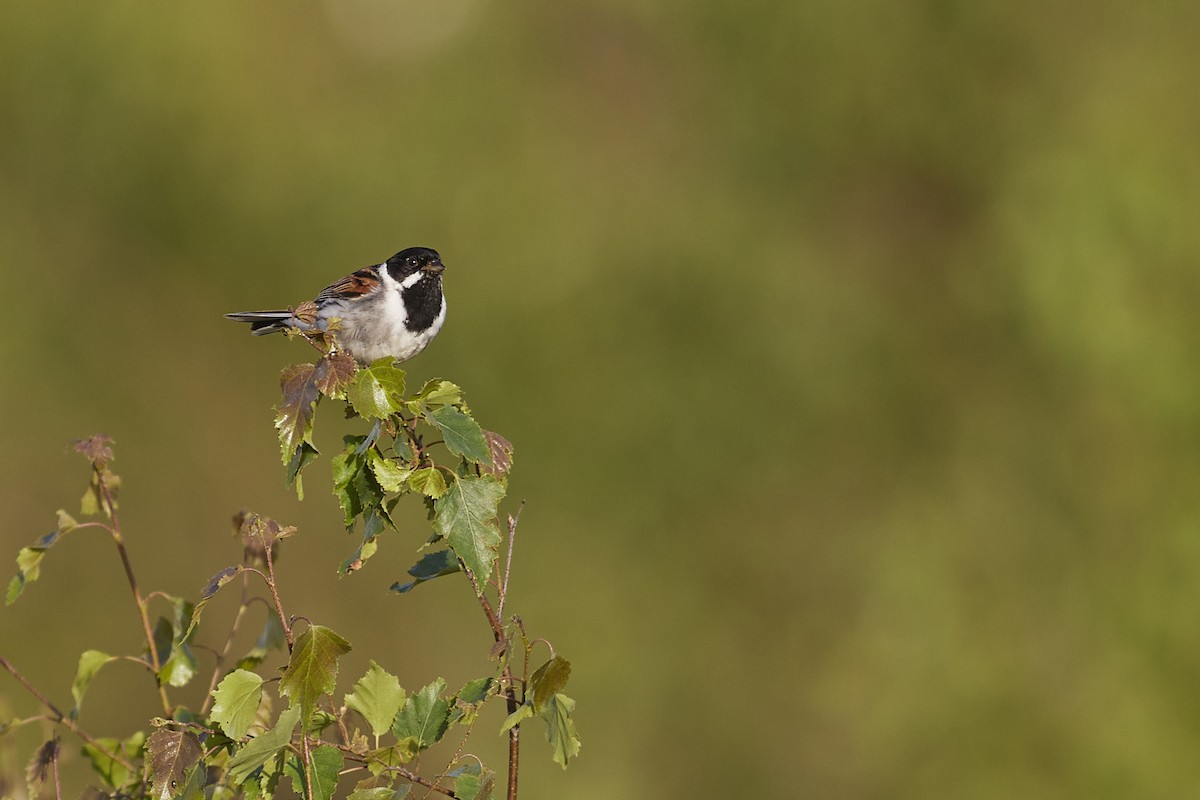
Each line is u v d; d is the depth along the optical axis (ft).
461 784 13.23
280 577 49.03
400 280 24.32
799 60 58.80
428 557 14.87
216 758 14.76
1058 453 50.96
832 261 56.80
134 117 53.72
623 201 55.93
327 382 14.08
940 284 56.08
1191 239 50.19
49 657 46.83
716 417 51.93
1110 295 49.78
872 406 53.31
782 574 51.31
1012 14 57.11
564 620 49.42
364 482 14.19
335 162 53.83
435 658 49.37
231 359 54.08
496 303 52.70
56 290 53.16
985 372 53.72
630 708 48.80
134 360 53.52
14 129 53.78
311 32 55.06
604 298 53.11
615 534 50.78
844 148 58.39
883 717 48.42
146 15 53.31
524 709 13.34
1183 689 47.01
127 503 51.49
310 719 12.86
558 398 51.72
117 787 17.22
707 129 59.26
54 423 52.08
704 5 59.67
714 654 49.98
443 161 54.70
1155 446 49.80
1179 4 56.08
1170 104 54.19
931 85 57.77
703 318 53.52
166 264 54.19
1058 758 46.98
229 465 53.01
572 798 45.78
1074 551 49.80
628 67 59.57
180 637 17.10
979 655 48.73
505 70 56.75
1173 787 45.47
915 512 51.47
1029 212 53.01
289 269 53.72
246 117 53.57
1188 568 47.98
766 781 48.78
